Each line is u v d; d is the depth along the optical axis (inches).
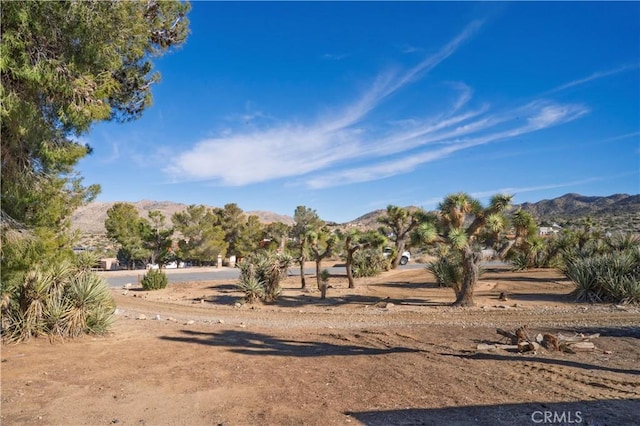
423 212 617.6
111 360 302.5
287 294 792.3
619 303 559.8
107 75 326.0
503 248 646.5
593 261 638.5
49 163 370.0
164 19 431.8
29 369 276.2
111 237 1637.6
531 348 308.5
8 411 201.5
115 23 318.3
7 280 359.9
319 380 247.9
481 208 592.4
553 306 561.0
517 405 197.0
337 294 774.5
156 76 461.4
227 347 351.6
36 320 365.4
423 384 233.8
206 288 942.4
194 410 201.8
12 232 350.3
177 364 291.4
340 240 861.8
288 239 2053.4
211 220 1814.7
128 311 627.2
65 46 309.1
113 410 202.7
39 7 283.6
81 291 390.9
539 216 4849.9
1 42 275.4
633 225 2493.8
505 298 624.7
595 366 266.4
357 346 352.5
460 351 320.8
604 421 174.9
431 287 826.2
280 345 360.8
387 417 186.1
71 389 235.3
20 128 307.3
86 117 316.2
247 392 227.8
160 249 1670.8
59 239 415.8
